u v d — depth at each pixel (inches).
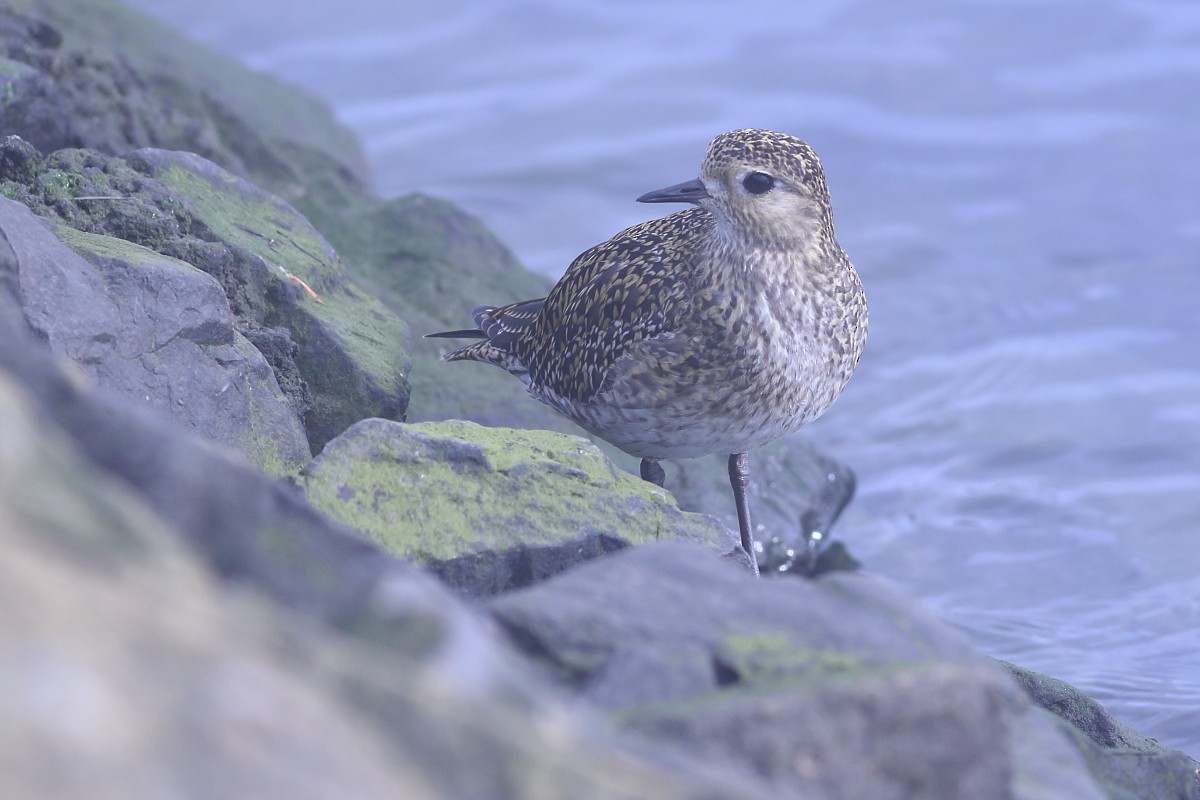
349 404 447.5
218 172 503.8
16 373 213.8
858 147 919.7
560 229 838.5
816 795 214.1
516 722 181.0
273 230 491.8
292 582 198.7
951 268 806.5
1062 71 991.6
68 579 167.6
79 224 438.6
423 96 979.9
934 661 248.4
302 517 212.4
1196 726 475.2
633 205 864.3
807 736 214.5
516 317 543.5
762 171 453.1
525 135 930.7
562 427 576.7
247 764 156.3
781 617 248.4
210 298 395.5
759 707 213.8
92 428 211.9
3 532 168.7
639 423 482.9
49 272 359.6
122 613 167.0
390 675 177.9
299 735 162.2
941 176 891.4
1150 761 304.2
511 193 869.8
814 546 594.9
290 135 808.3
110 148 631.8
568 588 250.8
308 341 453.7
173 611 171.6
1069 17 1045.8
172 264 394.9
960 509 623.5
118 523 182.2
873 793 218.5
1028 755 260.5
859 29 1043.9
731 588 256.1
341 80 999.6
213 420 389.1
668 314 466.3
